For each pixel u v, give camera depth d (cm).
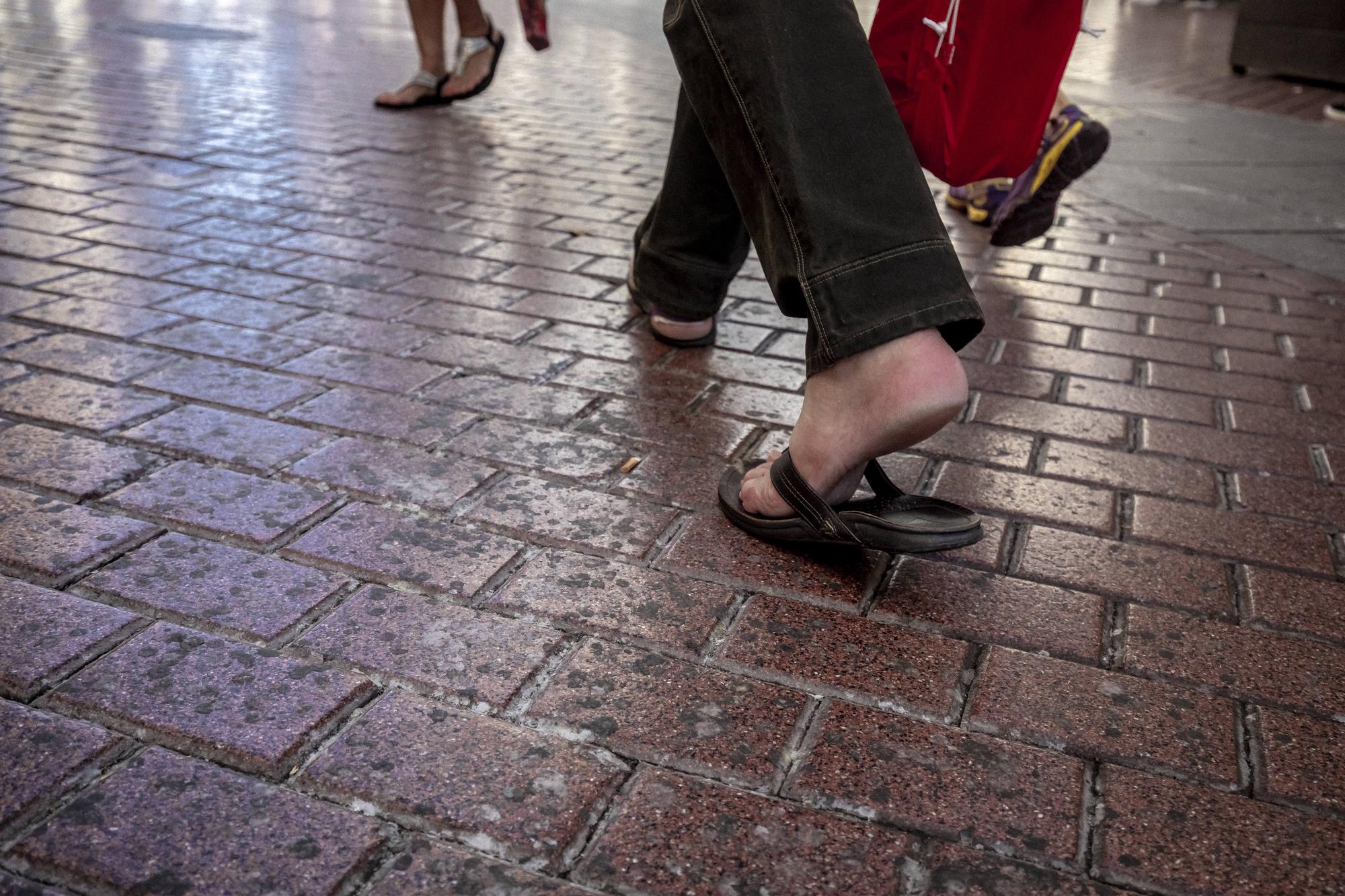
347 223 363
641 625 158
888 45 188
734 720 140
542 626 156
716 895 114
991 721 143
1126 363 277
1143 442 230
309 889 111
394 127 533
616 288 313
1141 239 404
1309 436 237
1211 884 119
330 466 199
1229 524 198
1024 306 320
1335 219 442
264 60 732
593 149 508
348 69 717
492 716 138
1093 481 212
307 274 308
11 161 415
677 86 731
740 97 158
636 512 190
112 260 309
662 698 143
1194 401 254
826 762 133
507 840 119
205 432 208
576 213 393
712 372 256
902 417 157
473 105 616
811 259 156
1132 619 167
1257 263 376
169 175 411
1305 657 161
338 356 250
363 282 305
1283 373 274
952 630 162
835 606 166
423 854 117
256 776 126
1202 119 690
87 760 126
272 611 155
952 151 192
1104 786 133
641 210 402
